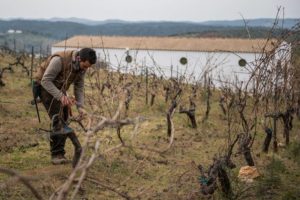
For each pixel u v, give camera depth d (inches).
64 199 128.2
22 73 762.2
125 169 274.1
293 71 358.9
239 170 288.7
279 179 271.3
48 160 279.1
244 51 1416.1
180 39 1726.1
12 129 355.3
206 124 437.1
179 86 519.2
